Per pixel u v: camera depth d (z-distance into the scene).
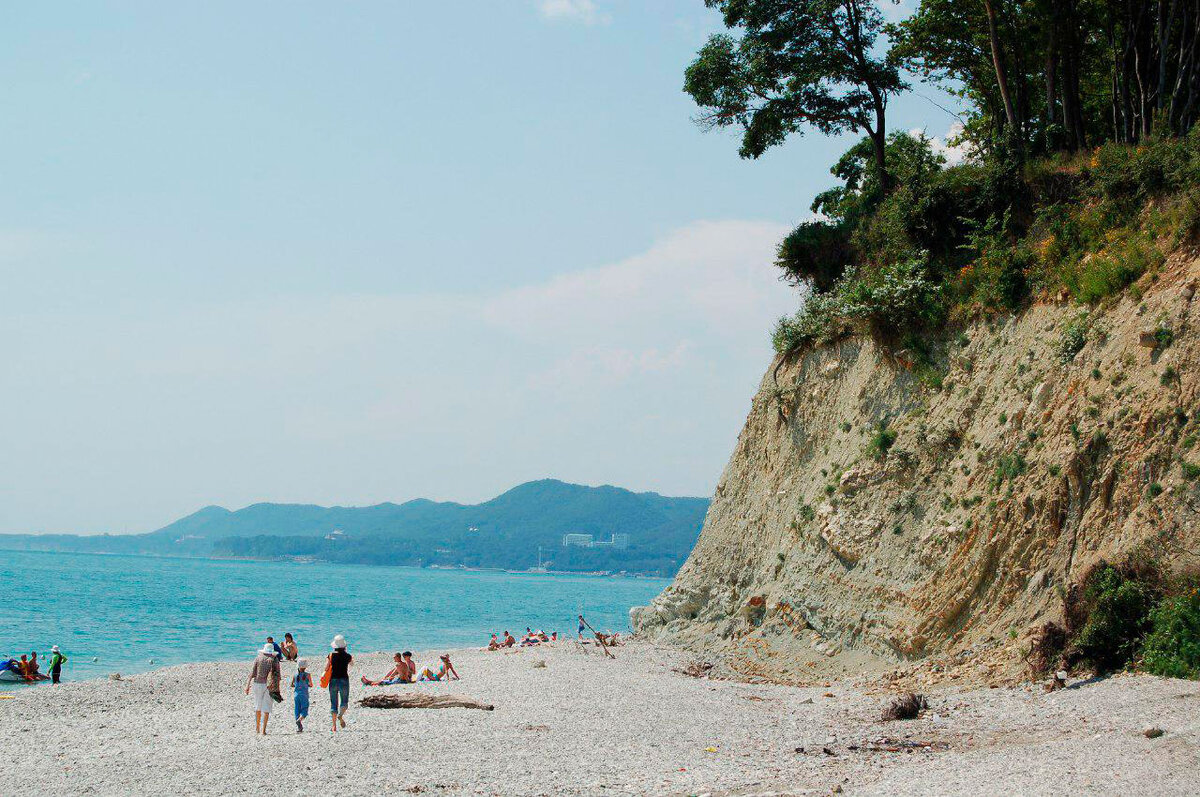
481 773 14.26
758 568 33.84
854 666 25.52
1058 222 26.17
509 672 30.20
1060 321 24.20
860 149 46.69
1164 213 22.84
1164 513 18.55
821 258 37.88
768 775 13.45
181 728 20.47
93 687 29.03
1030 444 23.00
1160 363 20.23
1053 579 20.86
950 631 23.14
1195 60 28.88
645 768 14.47
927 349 28.94
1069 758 12.12
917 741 15.47
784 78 37.94
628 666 30.84
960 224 30.06
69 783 14.13
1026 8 32.12
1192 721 13.28
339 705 19.98
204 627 65.81
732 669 29.11
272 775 14.42
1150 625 17.36
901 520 26.52
